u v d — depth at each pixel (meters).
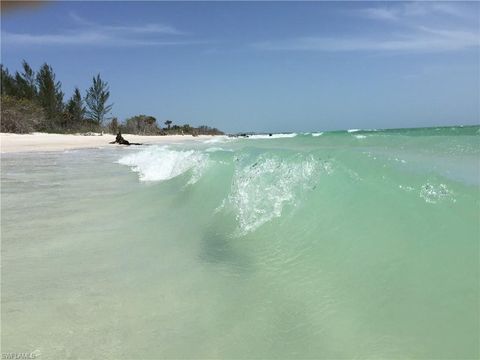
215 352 1.94
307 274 2.60
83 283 2.80
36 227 4.38
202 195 5.15
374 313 2.02
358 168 3.56
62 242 3.80
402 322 1.90
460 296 1.89
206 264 3.04
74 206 5.48
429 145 8.32
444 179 2.91
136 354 1.95
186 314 2.31
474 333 1.70
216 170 5.70
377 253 2.44
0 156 16.27
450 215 2.37
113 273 2.98
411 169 3.41
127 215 4.85
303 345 1.93
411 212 2.59
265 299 2.40
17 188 7.23
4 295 2.64
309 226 3.18
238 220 3.90
